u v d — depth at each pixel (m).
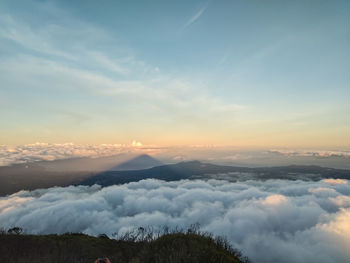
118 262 10.66
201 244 9.78
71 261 13.02
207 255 8.55
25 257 12.66
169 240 10.71
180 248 9.10
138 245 12.39
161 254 9.14
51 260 12.66
